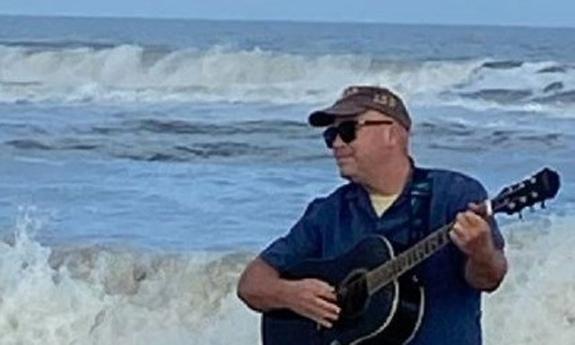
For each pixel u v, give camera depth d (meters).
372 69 32.31
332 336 4.25
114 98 31.14
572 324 8.38
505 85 32.09
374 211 4.18
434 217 4.04
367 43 56.56
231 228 11.96
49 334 8.52
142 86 33.03
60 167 17.17
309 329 4.31
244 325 8.52
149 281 8.94
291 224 12.33
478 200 4.00
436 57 42.72
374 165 4.12
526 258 8.95
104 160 18.25
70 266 9.12
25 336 8.50
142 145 20.55
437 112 27.78
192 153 19.48
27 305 8.56
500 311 8.41
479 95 31.06
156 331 8.55
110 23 99.94
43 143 20.52
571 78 31.73
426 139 22.17
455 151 20.34
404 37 69.50
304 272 4.32
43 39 52.25
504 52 50.47
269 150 19.88
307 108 29.25
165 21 104.12
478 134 22.98
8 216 12.43
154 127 23.84
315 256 4.34
